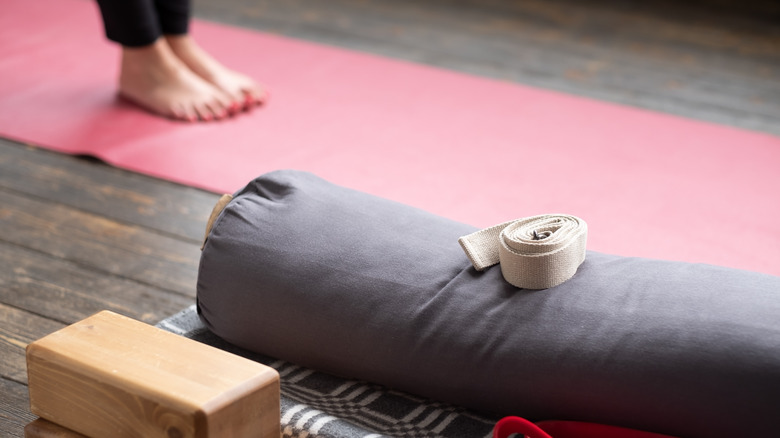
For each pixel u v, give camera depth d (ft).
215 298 4.18
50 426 3.44
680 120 8.66
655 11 12.80
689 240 6.20
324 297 3.95
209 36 10.65
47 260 5.74
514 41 11.27
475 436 3.81
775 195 7.00
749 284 3.62
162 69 8.25
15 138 7.56
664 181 7.20
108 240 6.03
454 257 3.99
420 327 3.81
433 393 3.89
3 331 4.96
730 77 10.21
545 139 8.02
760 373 3.30
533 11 12.66
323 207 4.22
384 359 3.89
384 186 6.91
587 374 3.53
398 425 3.87
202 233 6.18
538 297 3.72
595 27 12.00
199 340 4.49
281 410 3.78
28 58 9.52
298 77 9.41
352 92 9.04
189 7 8.55
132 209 6.48
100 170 7.09
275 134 7.89
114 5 7.93
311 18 11.78
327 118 8.30
